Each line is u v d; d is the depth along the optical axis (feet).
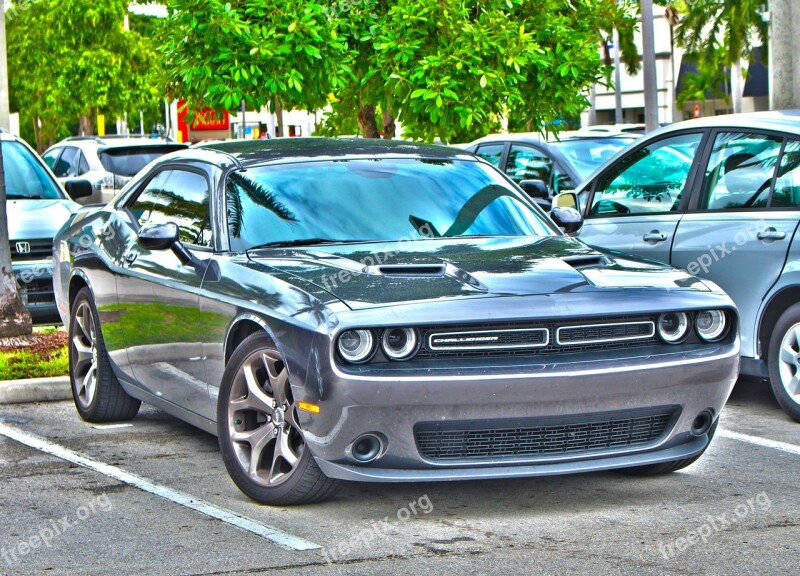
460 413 16.34
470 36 34.63
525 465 16.93
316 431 16.58
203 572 14.97
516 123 39.40
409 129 37.22
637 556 15.40
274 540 16.25
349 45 36.91
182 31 34.68
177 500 18.40
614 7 40.37
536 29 37.83
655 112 61.52
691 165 26.50
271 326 17.25
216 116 37.58
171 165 23.38
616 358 16.96
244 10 35.27
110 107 120.37
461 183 21.95
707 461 20.80
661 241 26.50
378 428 16.29
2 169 32.48
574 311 16.78
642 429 17.70
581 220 22.67
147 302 21.48
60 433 23.57
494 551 15.65
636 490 18.80
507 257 18.79
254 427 18.58
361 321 16.19
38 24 117.29
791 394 24.13
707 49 211.61
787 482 19.27
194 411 20.40
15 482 19.70
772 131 24.98
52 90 118.32
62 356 29.60
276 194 20.68
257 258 19.12
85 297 24.56
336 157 22.08
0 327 32.32
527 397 16.42
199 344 19.63
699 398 17.71
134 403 24.41
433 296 16.76
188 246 20.61
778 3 76.18
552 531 16.55
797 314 23.95
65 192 39.91
